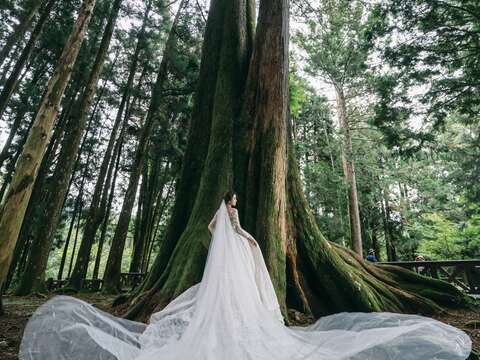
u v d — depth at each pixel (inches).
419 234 851.4
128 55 844.6
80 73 679.1
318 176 770.8
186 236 192.5
